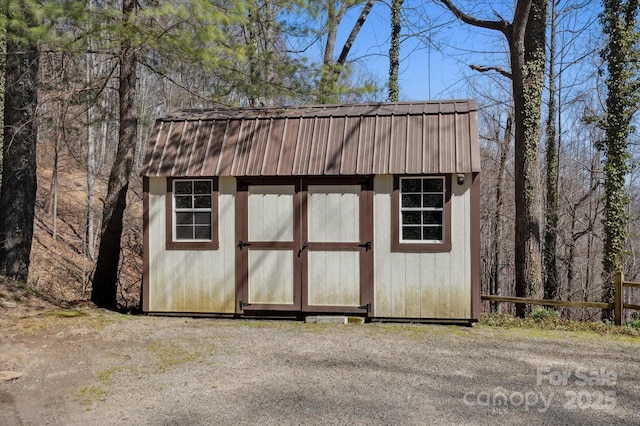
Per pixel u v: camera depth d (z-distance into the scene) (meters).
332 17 10.88
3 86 9.83
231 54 8.05
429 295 7.61
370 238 7.75
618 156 11.76
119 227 9.69
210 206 8.23
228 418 4.17
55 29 7.12
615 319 7.82
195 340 6.73
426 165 7.48
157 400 4.59
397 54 16.12
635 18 11.50
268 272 8.02
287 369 5.49
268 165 7.94
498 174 16.83
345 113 8.24
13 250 9.36
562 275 16.41
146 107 18.52
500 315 8.45
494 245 16.83
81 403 4.53
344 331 7.23
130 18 7.33
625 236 11.84
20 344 6.42
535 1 9.34
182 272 8.25
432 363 5.72
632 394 4.79
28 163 9.58
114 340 6.72
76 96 9.09
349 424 4.05
